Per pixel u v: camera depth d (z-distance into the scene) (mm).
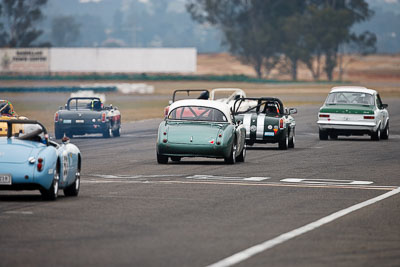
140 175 64500
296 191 54031
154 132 125438
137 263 29219
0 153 45875
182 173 66250
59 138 112938
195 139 72375
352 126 108438
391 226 38781
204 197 50156
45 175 45656
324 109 109750
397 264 29578
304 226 38500
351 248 32656
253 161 78625
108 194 51500
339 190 55031
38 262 29344
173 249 32094
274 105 95375
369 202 48375
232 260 29859
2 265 28797
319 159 81562
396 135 122500
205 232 36469
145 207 45094
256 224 39031
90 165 73875
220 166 72812
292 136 97188
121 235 35469
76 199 48719
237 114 94312
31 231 36344
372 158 83375
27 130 50438
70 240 34094
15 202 46812
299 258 30438
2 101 82688
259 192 53219
